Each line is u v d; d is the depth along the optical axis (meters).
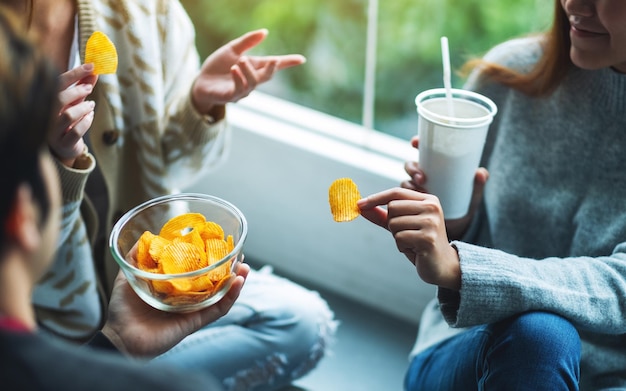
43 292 1.25
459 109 1.16
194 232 0.99
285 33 2.01
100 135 1.25
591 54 1.05
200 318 0.98
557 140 1.18
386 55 1.81
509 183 1.24
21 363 0.53
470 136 1.08
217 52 1.32
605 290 1.05
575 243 1.18
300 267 1.84
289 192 1.76
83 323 1.30
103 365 0.55
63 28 1.20
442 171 1.12
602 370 1.14
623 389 1.09
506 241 1.26
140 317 0.97
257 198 1.82
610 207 1.14
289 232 1.81
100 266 1.36
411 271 1.67
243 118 1.78
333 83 1.91
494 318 1.03
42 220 0.58
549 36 1.15
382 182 1.61
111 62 1.08
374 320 1.73
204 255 0.96
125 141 1.32
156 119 1.29
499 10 1.73
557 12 1.10
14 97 0.54
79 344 1.32
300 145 1.68
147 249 0.96
